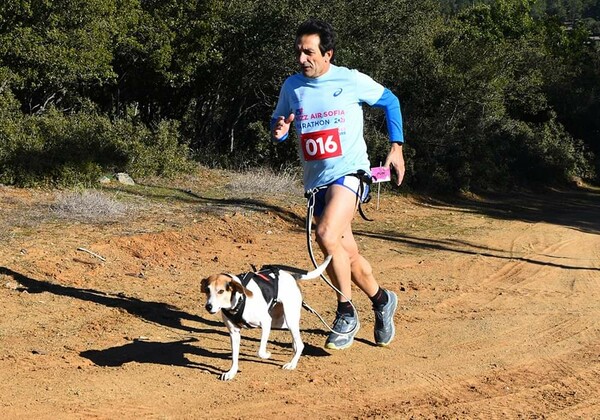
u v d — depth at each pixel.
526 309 8.51
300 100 5.95
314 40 5.81
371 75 19.80
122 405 5.20
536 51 29.62
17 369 5.80
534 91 30.08
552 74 34.03
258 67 18.56
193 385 5.62
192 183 15.45
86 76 15.15
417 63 22.16
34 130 13.49
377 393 5.64
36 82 15.05
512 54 25.20
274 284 5.83
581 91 34.31
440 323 7.74
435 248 12.59
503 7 39.31
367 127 20.14
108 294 8.02
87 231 10.23
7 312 7.14
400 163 6.14
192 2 16.98
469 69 22.92
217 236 11.47
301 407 5.29
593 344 7.16
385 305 6.70
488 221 16.98
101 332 6.82
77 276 8.53
